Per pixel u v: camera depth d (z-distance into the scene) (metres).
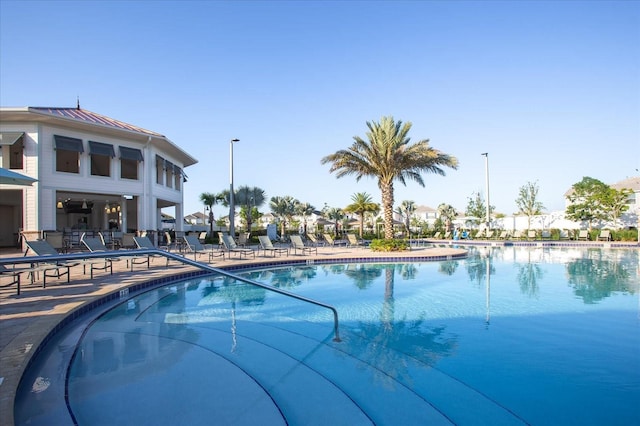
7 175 8.30
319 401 3.38
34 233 15.13
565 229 32.81
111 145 19.78
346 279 11.02
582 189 33.19
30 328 4.57
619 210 31.58
